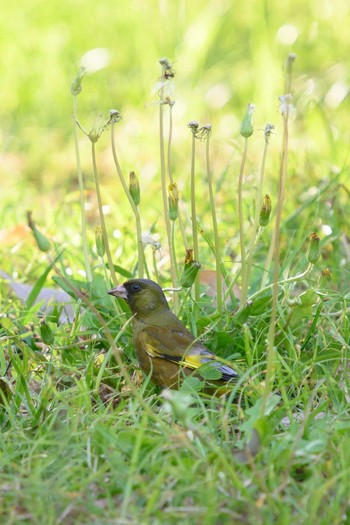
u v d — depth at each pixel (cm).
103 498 742
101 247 1062
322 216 1382
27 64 2317
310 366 950
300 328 1027
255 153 1794
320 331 1014
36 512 698
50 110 2162
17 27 2442
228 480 729
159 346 962
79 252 1373
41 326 992
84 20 2473
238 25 2395
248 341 946
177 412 732
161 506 718
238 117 1989
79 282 1080
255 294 1012
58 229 1473
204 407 847
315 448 764
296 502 720
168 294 1173
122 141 1970
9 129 2080
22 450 806
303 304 997
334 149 1611
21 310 1130
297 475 761
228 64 2275
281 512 695
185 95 2070
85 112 2142
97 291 1063
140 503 726
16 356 966
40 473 754
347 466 738
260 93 2009
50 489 726
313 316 1041
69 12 2498
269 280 1107
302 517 691
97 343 1034
